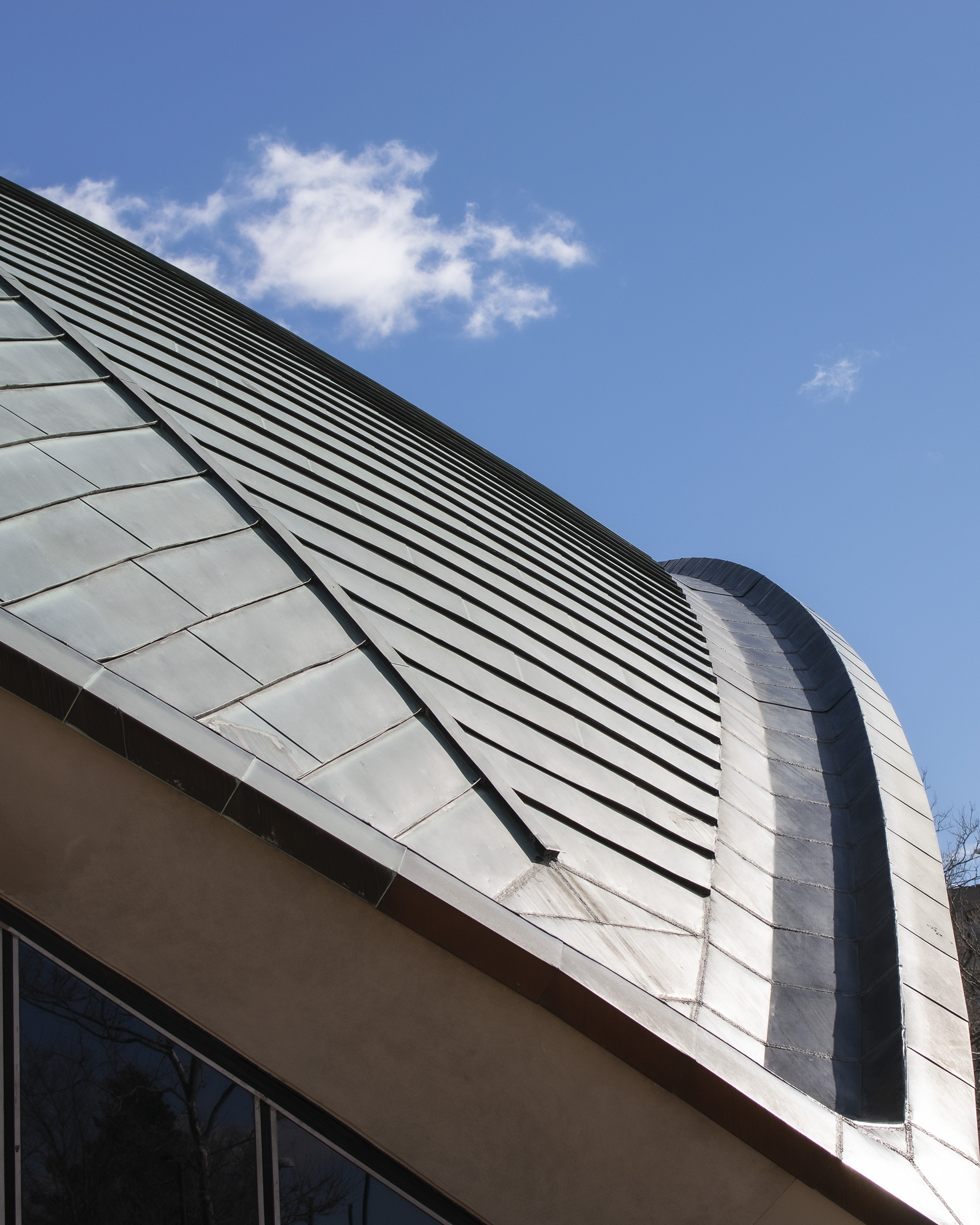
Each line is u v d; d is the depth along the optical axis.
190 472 9.73
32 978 6.18
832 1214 6.30
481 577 13.50
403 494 15.30
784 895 10.62
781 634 22.20
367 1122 6.26
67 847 5.91
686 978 7.90
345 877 5.83
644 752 11.50
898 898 10.58
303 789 5.99
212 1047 6.29
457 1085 6.20
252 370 17.34
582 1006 5.95
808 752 15.29
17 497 7.64
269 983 6.10
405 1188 6.40
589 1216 6.31
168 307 18.59
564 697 11.29
